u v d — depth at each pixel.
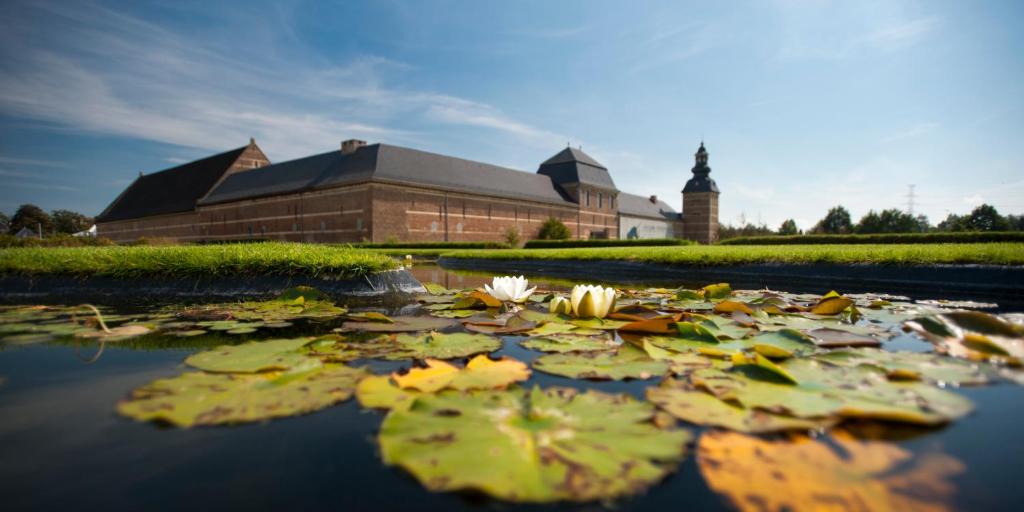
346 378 1.42
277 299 3.27
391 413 1.09
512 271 8.82
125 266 3.90
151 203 42.28
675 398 1.24
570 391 1.28
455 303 3.06
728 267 6.63
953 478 0.84
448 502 0.79
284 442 1.01
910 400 1.19
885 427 1.08
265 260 3.98
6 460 0.92
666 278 6.55
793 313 2.71
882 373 1.45
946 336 1.72
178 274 3.90
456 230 29.14
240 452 0.97
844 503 0.77
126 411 1.14
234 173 36.44
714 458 0.93
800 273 5.89
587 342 1.93
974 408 1.15
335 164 28.20
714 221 54.03
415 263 13.27
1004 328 1.69
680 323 2.06
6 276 3.82
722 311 2.67
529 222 35.09
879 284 5.08
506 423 1.07
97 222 48.47
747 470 0.88
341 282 3.90
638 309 2.50
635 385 1.42
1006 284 4.36
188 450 0.97
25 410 1.17
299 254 4.27
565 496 0.79
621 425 1.07
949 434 1.03
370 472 0.89
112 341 1.96
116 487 0.83
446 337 1.98
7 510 0.75
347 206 25.84
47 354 1.73
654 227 51.31
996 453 0.94
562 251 10.93
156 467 0.90
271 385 1.34
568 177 40.94
